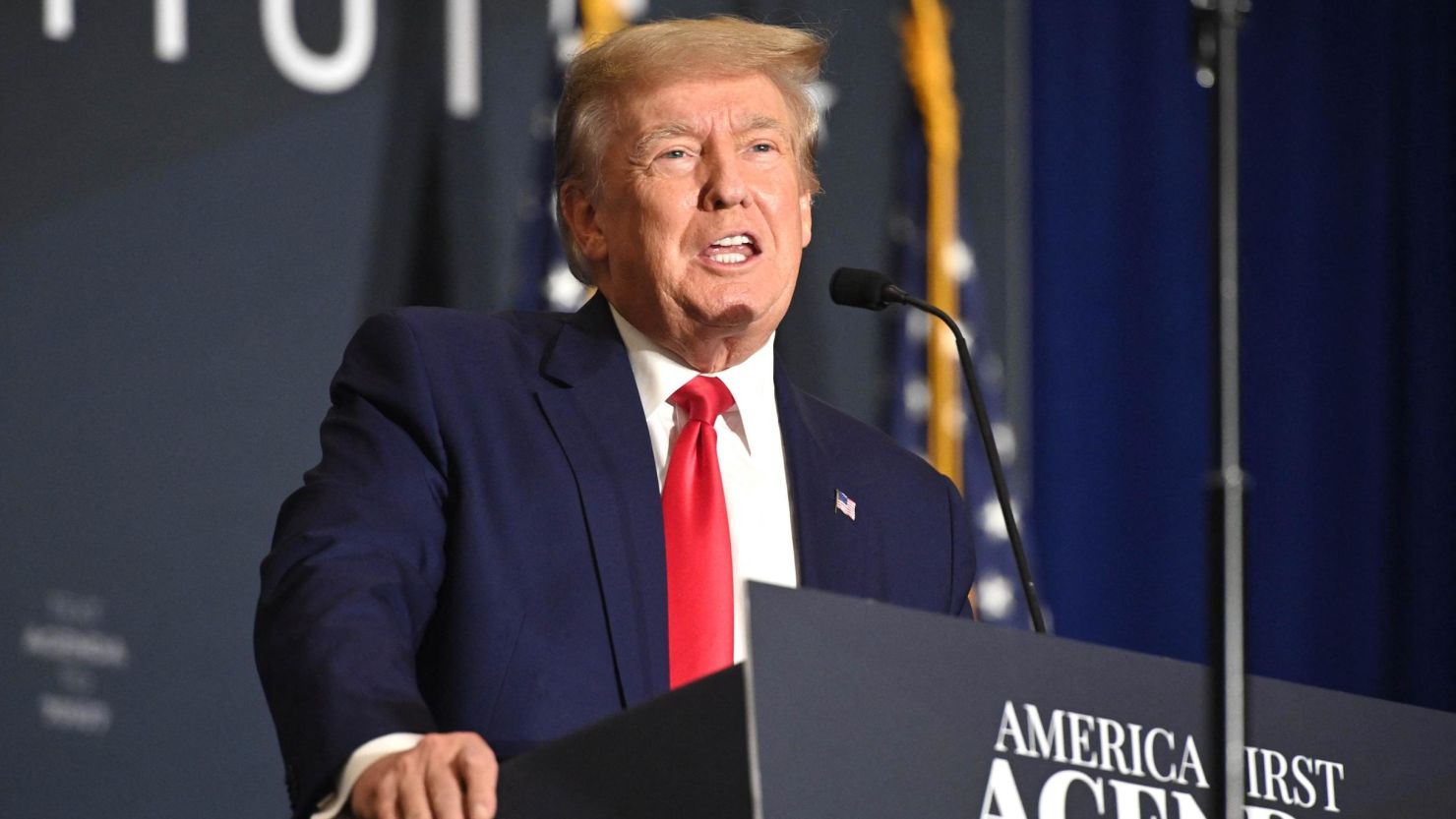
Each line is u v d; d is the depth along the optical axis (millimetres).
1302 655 17797
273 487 14539
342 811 5203
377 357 7316
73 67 14352
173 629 14070
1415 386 18391
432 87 15500
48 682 13656
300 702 5598
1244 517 5453
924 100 16797
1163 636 17359
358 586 6195
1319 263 18312
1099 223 17703
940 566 7777
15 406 13867
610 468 7152
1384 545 18156
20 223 14062
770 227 7688
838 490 7676
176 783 13922
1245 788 5059
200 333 14477
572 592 6816
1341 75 18578
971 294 16672
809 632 4473
